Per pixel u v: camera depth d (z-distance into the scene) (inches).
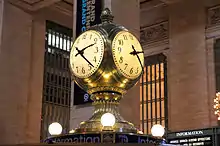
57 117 789.9
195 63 622.2
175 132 520.1
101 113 126.6
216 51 611.2
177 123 613.6
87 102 394.3
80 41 128.7
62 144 95.7
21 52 678.5
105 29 126.8
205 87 602.9
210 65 609.3
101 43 123.3
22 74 673.0
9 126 635.5
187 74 625.6
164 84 757.9
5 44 653.9
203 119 589.3
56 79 799.7
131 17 425.4
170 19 667.4
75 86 409.4
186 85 621.6
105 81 125.7
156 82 776.3
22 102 662.5
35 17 714.2
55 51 797.2
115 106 130.0
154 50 698.2
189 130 508.4
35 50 706.8
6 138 627.2
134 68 127.1
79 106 401.1
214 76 601.3
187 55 633.6
